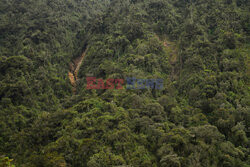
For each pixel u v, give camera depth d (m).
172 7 65.75
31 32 64.50
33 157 29.28
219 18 52.09
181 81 42.81
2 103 41.62
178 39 55.00
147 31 56.28
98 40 65.31
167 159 24.47
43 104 47.62
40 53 58.00
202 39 47.34
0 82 45.66
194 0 64.62
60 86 55.12
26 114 42.84
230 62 40.16
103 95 40.72
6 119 39.59
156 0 65.06
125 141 27.77
